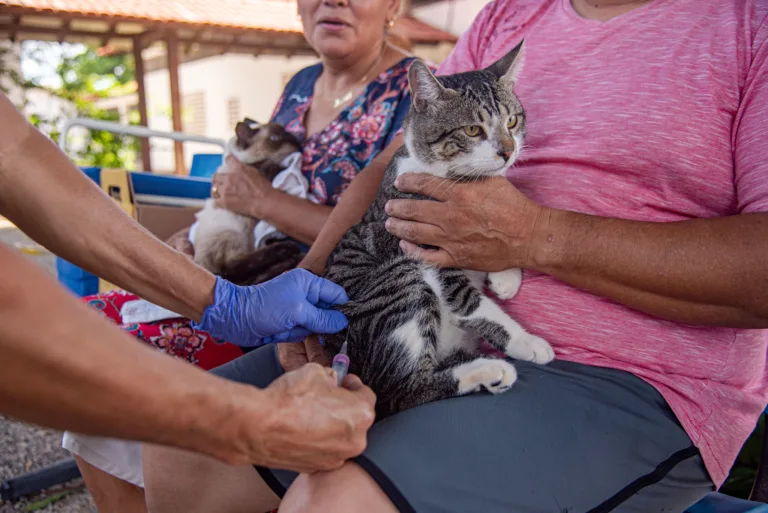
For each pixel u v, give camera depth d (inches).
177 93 338.0
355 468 41.1
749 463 88.2
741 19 49.6
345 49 85.4
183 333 74.2
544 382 49.5
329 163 88.0
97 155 414.9
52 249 47.4
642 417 47.6
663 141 50.2
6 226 287.0
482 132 62.8
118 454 63.8
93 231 46.5
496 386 49.5
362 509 39.1
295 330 57.4
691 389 49.4
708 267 44.3
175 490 56.5
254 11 367.9
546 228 51.1
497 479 41.8
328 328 57.1
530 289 56.2
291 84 103.6
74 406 26.4
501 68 64.1
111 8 299.3
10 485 92.9
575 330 52.7
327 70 92.7
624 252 47.3
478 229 52.7
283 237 93.8
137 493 66.8
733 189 50.1
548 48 60.7
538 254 51.4
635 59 53.3
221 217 96.0
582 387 49.1
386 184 69.2
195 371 30.1
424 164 67.0
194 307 51.8
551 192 56.0
